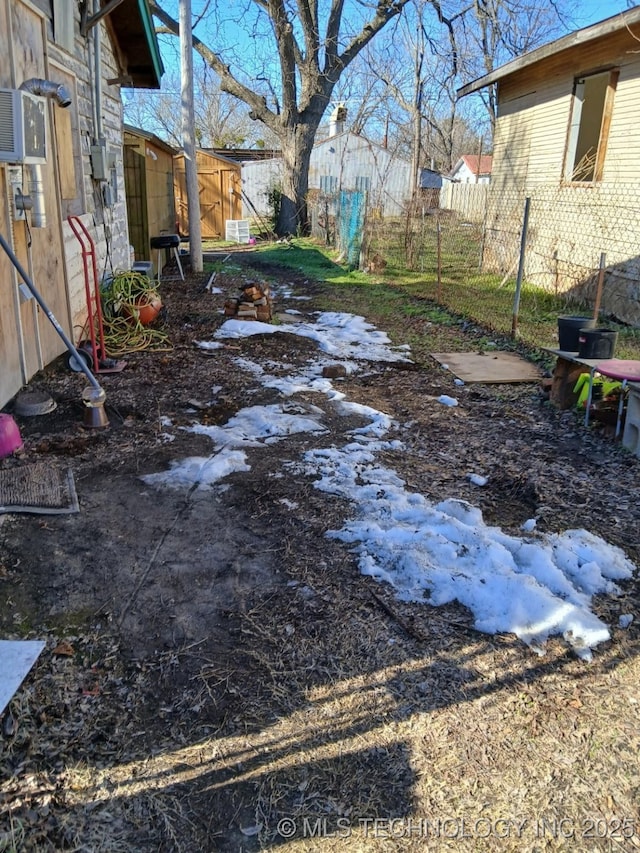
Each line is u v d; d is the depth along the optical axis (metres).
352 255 13.58
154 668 2.16
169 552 2.81
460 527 2.96
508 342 6.95
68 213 5.72
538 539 2.93
